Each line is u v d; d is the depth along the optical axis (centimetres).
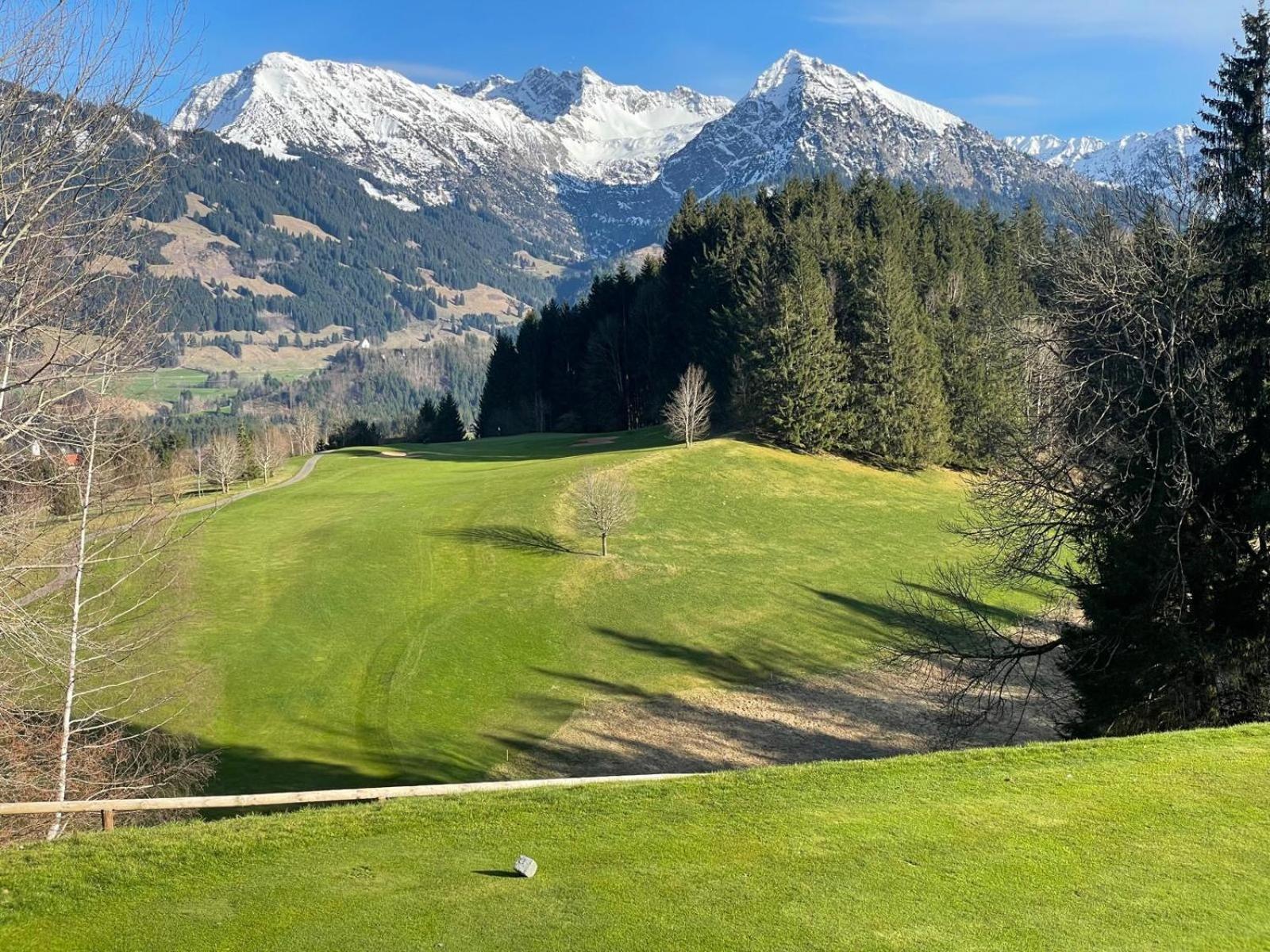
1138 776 1181
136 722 2598
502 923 859
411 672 3253
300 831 1073
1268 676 1761
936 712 3100
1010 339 2459
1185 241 1880
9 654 1605
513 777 2622
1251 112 1855
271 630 3550
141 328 1300
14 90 1077
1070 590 2192
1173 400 1809
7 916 900
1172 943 813
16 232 1123
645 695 3250
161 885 955
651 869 958
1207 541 1839
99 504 1769
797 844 1008
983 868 948
